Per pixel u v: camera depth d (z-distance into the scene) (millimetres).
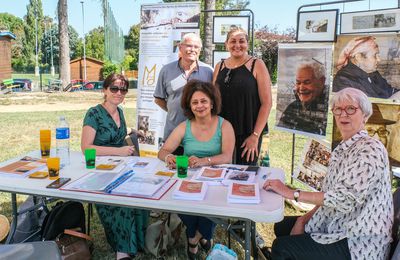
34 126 8734
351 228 1763
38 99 14617
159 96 3590
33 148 6535
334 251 1785
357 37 3299
